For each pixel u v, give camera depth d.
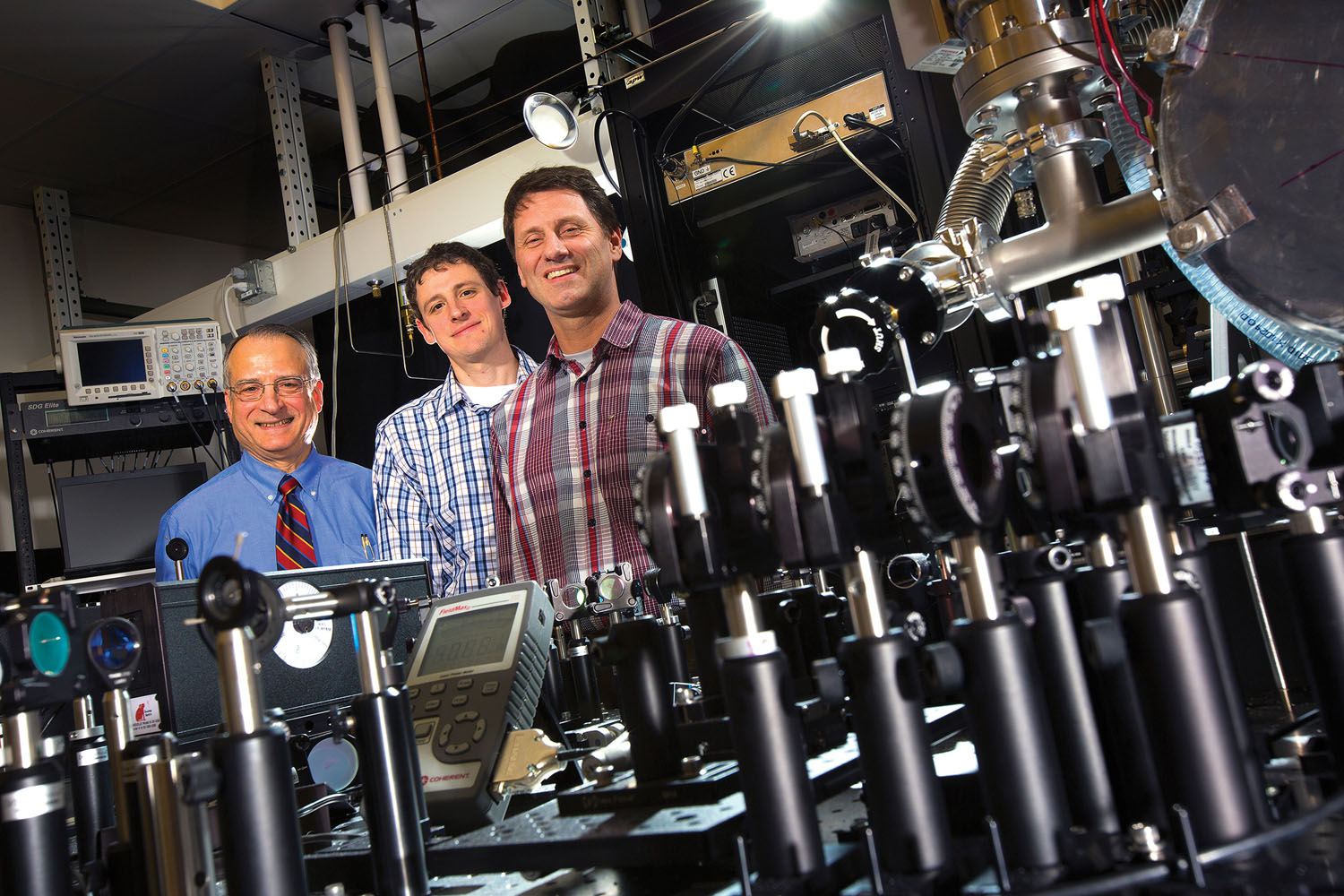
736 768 0.78
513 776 0.89
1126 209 1.20
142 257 5.35
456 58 4.32
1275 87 0.86
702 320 2.51
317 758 1.17
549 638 1.06
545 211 2.05
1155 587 0.54
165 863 0.66
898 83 2.16
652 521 0.61
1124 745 0.60
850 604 0.59
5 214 4.93
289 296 3.84
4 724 0.68
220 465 4.09
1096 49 1.23
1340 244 0.85
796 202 2.50
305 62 4.12
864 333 0.84
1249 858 0.52
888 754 0.57
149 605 1.15
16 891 0.65
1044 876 0.54
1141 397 0.56
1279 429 0.61
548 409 2.06
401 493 2.44
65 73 3.95
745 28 2.30
